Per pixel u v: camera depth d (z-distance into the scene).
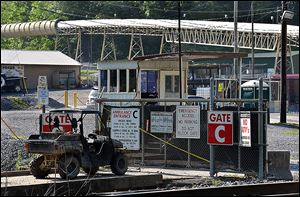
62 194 48.84
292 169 69.31
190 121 63.53
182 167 65.69
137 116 65.81
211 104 59.00
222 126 58.00
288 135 105.88
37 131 99.50
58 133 55.12
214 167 60.69
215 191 43.97
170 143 65.56
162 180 56.91
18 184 48.19
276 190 46.62
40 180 53.28
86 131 93.75
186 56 108.38
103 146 57.16
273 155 62.28
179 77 106.69
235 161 62.56
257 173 60.78
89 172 55.56
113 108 66.44
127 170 61.94
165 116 65.50
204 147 64.88
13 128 102.19
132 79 110.62
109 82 113.75
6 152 72.81
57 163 54.12
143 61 109.94
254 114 59.16
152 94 110.38
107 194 44.31
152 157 66.50
